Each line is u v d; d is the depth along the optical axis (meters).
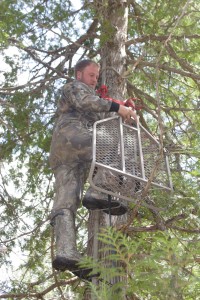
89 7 8.22
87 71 5.70
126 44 7.74
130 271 3.75
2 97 8.34
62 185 5.44
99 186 5.24
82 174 5.57
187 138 7.55
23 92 8.14
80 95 5.39
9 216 8.16
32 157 8.37
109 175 5.15
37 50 8.38
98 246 5.79
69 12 8.17
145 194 4.95
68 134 5.41
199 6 7.43
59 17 8.15
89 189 5.40
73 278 7.62
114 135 5.20
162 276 3.52
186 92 8.45
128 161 5.16
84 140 5.36
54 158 5.55
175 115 8.30
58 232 5.21
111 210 5.47
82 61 5.75
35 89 8.22
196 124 7.54
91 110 5.35
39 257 8.02
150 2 7.82
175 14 7.31
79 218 8.14
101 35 7.51
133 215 5.41
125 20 7.87
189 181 5.62
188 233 6.39
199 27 7.64
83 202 5.37
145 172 5.23
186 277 3.66
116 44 7.64
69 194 5.40
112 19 7.82
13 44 7.67
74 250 5.08
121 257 3.67
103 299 3.53
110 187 5.18
